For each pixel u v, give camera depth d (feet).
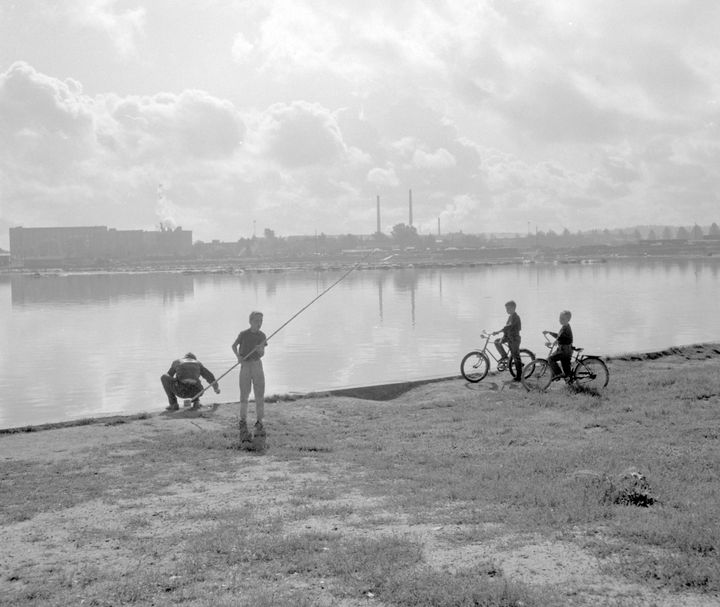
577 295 238.89
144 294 317.42
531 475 31.14
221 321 173.78
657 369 65.21
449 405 52.03
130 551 22.24
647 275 408.46
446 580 18.53
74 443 40.68
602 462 32.89
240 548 21.79
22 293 353.31
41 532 24.67
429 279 411.75
